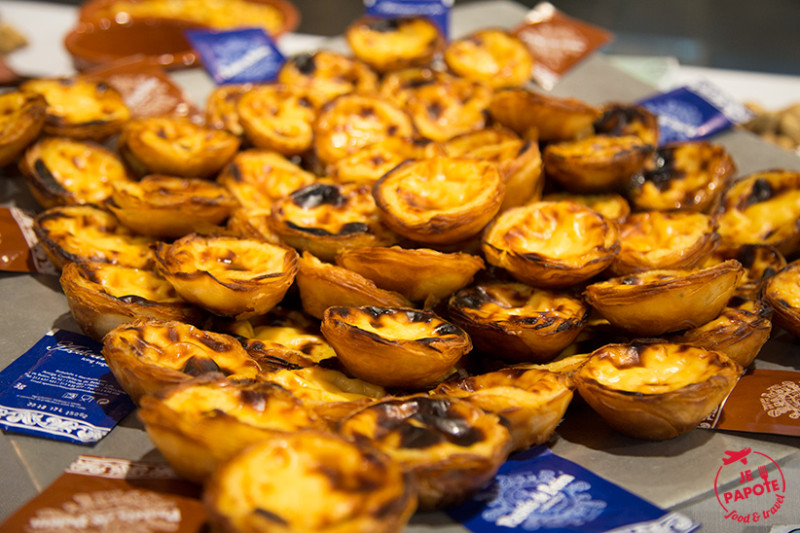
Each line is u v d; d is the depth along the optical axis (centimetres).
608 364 70
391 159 81
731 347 72
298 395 69
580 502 65
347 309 70
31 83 90
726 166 84
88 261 76
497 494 65
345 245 75
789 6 136
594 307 73
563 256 75
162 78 98
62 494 64
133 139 83
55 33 137
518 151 79
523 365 73
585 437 70
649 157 82
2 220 81
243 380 67
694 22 133
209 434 62
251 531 56
